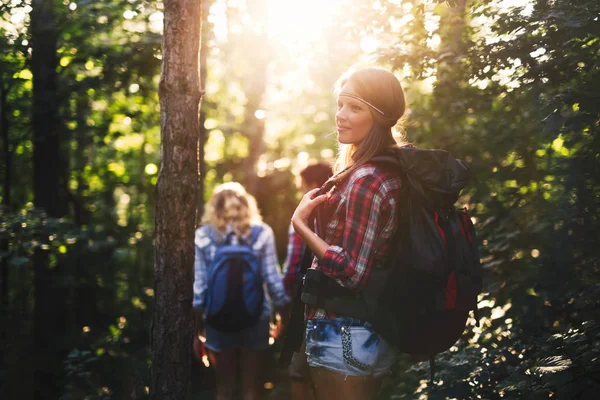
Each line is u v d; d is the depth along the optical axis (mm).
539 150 3889
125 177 8320
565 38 2969
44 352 5684
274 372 5637
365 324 2053
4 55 5305
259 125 7992
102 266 6355
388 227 1997
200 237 4047
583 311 2973
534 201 3789
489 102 3732
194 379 4887
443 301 1975
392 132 2354
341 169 2324
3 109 5719
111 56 5535
